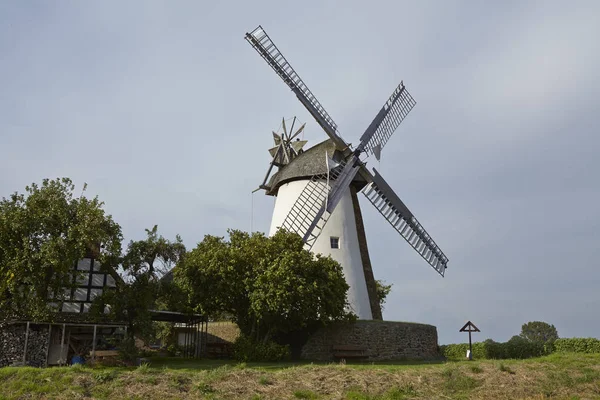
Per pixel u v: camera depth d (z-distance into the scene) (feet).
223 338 116.67
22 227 73.77
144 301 83.05
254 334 96.58
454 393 61.93
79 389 57.21
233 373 63.05
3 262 73.72
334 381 62.90
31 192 78.28
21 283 75.77
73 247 74.49
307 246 111.86
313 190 114.11
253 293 87.20
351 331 98.53
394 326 103.09
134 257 82.94
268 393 59.11
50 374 59.93
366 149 124.67
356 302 111.24
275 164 128.16
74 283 79.66
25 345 75.92
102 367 75.05
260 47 114.42
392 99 137.49
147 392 57.36
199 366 79.05
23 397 55.31
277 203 121.08
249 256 92.43
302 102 116.67
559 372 67.10
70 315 82.79
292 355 97.25
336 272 94.27
